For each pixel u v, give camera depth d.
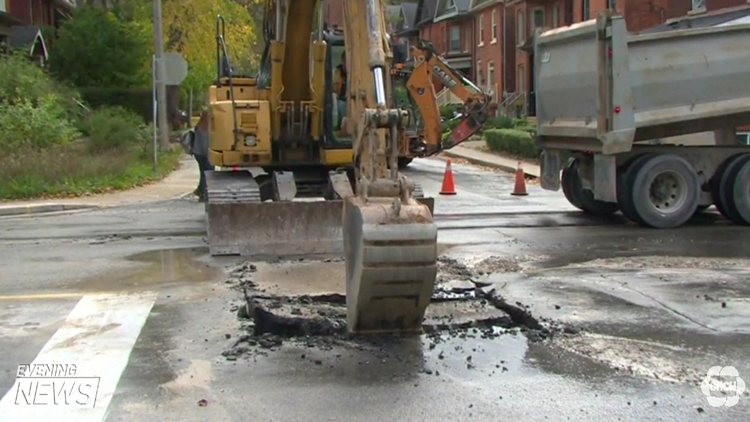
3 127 21.22
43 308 7.70
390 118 6.23
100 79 38.12
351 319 6.57
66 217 14.70
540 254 10.47
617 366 5.97
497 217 14.22
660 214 12.73
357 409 5.19
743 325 6.98
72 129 24.44
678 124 12.92
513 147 28.91
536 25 45.47
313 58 11.55
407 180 6.30
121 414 5.11
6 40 37.53
